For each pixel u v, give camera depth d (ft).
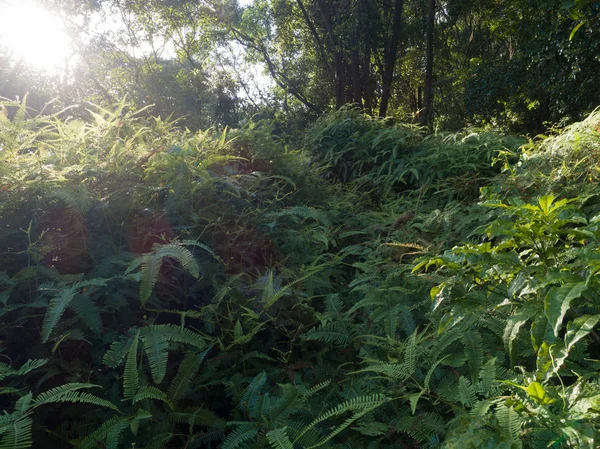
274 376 8.54
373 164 21.70
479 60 66.74
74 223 9.07
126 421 6.61
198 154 12.13
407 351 7.27
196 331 9.09
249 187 12.69
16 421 5.75
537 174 12.84
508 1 51.78
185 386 7.32
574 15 14.76
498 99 54.08
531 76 47.65
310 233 12.38
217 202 11.55
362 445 6.92
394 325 8.70
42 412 7.02
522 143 20.15
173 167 10.69
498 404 5.80
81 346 7.87
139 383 7.32
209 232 10.59
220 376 8.39
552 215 6.60
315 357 9.23
